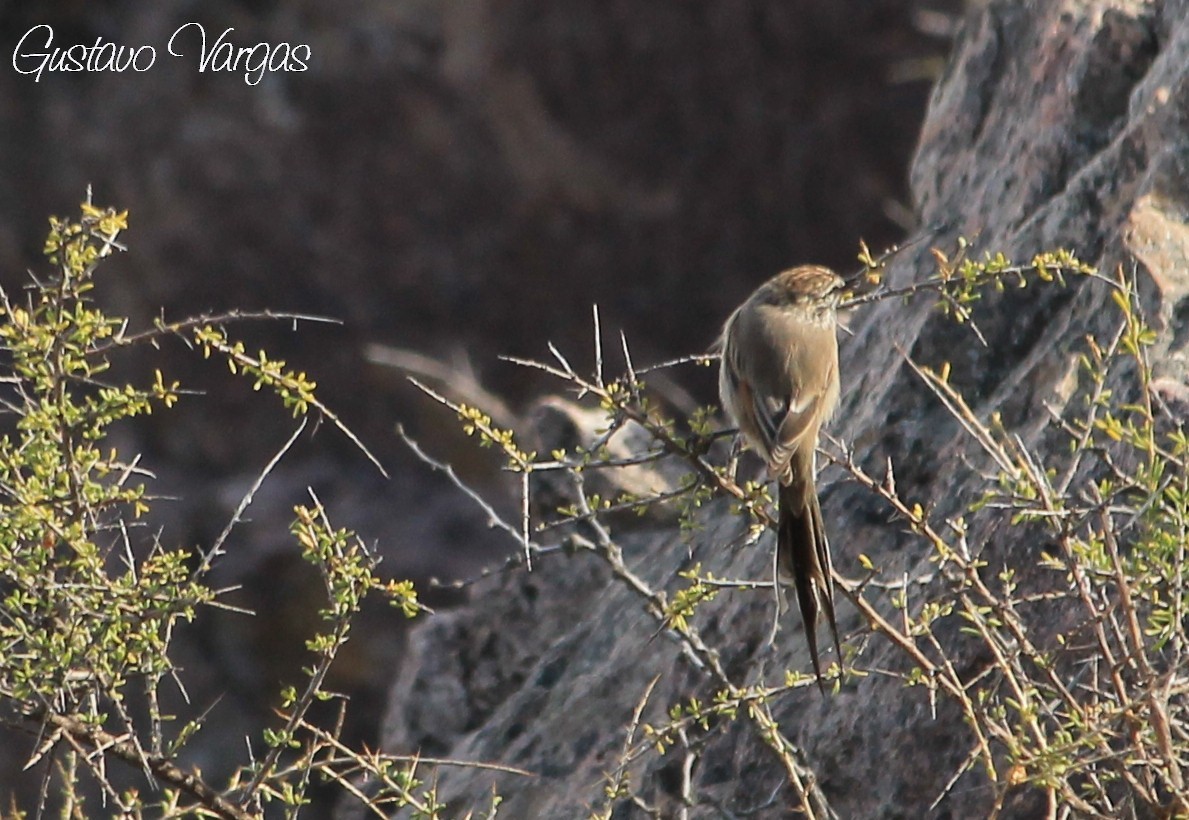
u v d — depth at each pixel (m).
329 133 29.14
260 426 27.77
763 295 9.20
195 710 22.95
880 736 8.60
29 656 7.25
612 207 28.12
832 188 27.06
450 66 28.83
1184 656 6.79
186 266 28.80
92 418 7.34
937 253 7.78
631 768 9.80
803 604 7.70
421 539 25.12
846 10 26.88
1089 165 10.00
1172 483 6.92
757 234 27.48
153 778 7.23
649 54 27.94
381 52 29.00
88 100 29.88
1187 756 7.32
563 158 28.20
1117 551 7.61
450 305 28.33
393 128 28.80
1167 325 8.87
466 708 12.14
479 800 10.73
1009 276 9.88
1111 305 9.16
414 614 7.63
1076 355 9.18
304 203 28.91
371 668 23.30
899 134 26.78
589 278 28.06
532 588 12.14
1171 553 6.65
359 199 28.86
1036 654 6.98
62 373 7.30
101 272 28.80
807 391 8.67
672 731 8.19
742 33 27.25
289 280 28.75
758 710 7.86
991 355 9.88
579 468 7.59
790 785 8.80
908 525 9.25
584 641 11.45
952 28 22.91
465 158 28.67
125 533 7.61
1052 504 6.88
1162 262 9.07
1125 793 7.59
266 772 7.44
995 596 8.31
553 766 10.53
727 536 11.07
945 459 9.69
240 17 29.83
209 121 29.25
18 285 29.36
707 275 27.55
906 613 7.61
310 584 23.75
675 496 7.92
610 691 10.70
